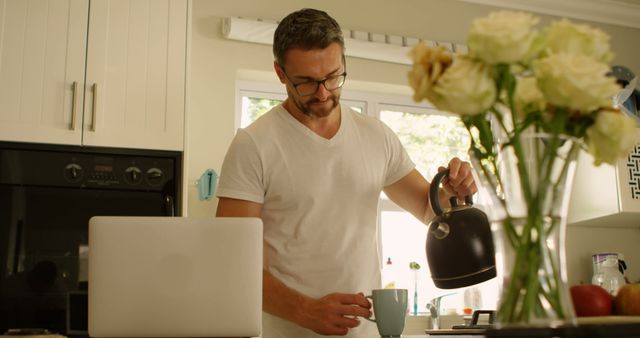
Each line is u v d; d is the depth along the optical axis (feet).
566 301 2.86
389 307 4.89
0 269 8.09
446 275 4.41
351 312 4.97
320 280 6.05
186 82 9.15
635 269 12.88
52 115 8.60
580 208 12.39
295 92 6.11
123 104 8.88
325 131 6.40
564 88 2.70
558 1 13.24
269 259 6.16
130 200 8.66
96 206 8.53
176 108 9.05
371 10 12.11
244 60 10.99
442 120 12.67
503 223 2.95
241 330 3.98
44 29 8.77
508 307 2.88
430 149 12.52
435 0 12.62
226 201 6.20
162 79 9.08
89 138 8.66
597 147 2.99
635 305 3.49
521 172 2.91
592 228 12.79
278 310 5.51
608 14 13.71
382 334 4.93
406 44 11.98
